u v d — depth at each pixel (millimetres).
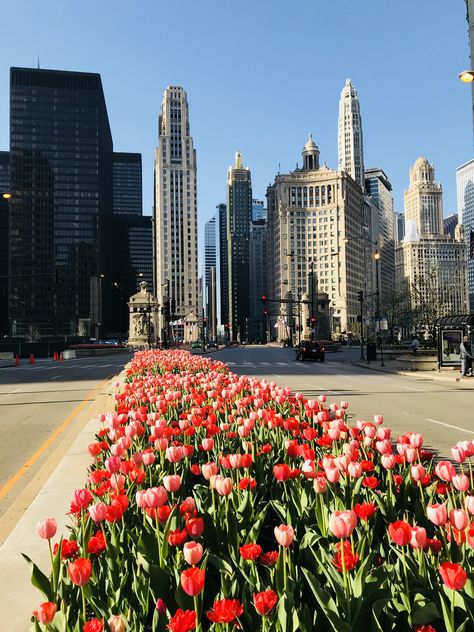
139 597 2467
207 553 2727
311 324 74188
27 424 13281
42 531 2514
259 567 3377
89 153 169625
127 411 7809
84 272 166000
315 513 3436
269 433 6461
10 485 7691
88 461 8008
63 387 23562
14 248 163250
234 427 6984
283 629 2123
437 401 16750
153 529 3031
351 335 121000
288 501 3766
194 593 2029
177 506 3344
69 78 170000
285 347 112688
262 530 3658
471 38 42156
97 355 67188
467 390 20422
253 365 39625
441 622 2244
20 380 28516
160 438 5020
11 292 161250
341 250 176250
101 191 173125
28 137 166625
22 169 165375
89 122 170500
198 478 4969
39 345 66312
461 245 149750
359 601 2189
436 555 2807
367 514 2930
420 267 148750
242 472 4660
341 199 178750
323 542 3094
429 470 4176
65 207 167000
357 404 16000
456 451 3871
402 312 85062
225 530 3213
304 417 7781
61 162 168000
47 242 165000
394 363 37344
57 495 6297
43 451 10000
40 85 168250
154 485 4535
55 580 2539
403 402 16500
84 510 3275
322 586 2553
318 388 21234
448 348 29875
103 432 6305
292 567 2639
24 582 4078
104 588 2645
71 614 2404
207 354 68875
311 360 47531
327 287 177875
